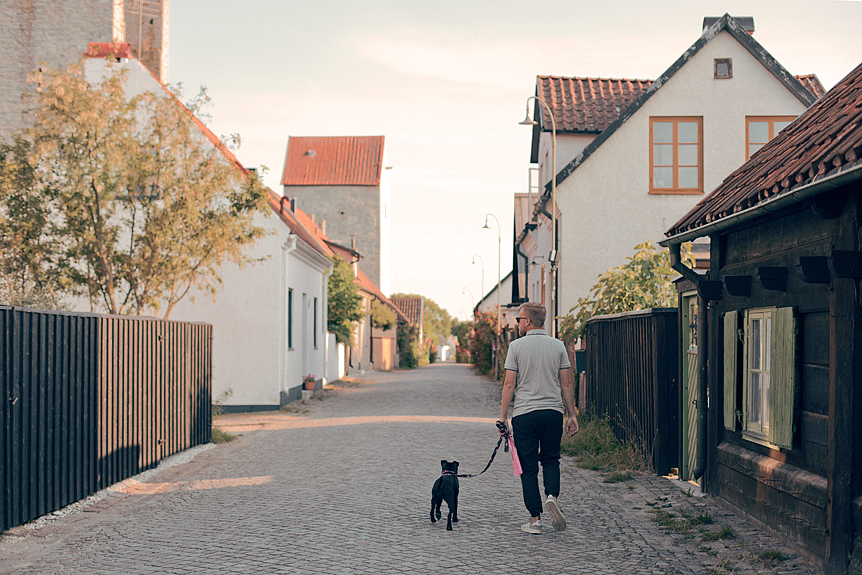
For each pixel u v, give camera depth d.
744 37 17.95
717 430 7.54
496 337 36.22
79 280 13.44
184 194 13.80
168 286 14.04
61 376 7.58
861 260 4.79
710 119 18.08
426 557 5.76
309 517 7.17
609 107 20.06
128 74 18.28
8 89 21.00
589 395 14.20
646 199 18.16
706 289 7.45
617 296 13.45
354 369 41.84
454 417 16.50
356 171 58.91
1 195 12.90
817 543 5.38
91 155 13.04
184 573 5.38
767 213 6.20
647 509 7.43
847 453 4.96
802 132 7.09
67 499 7.70
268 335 18.73
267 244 18.78
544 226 22.92
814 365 5.55
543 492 8.34
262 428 15.06
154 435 10.30
